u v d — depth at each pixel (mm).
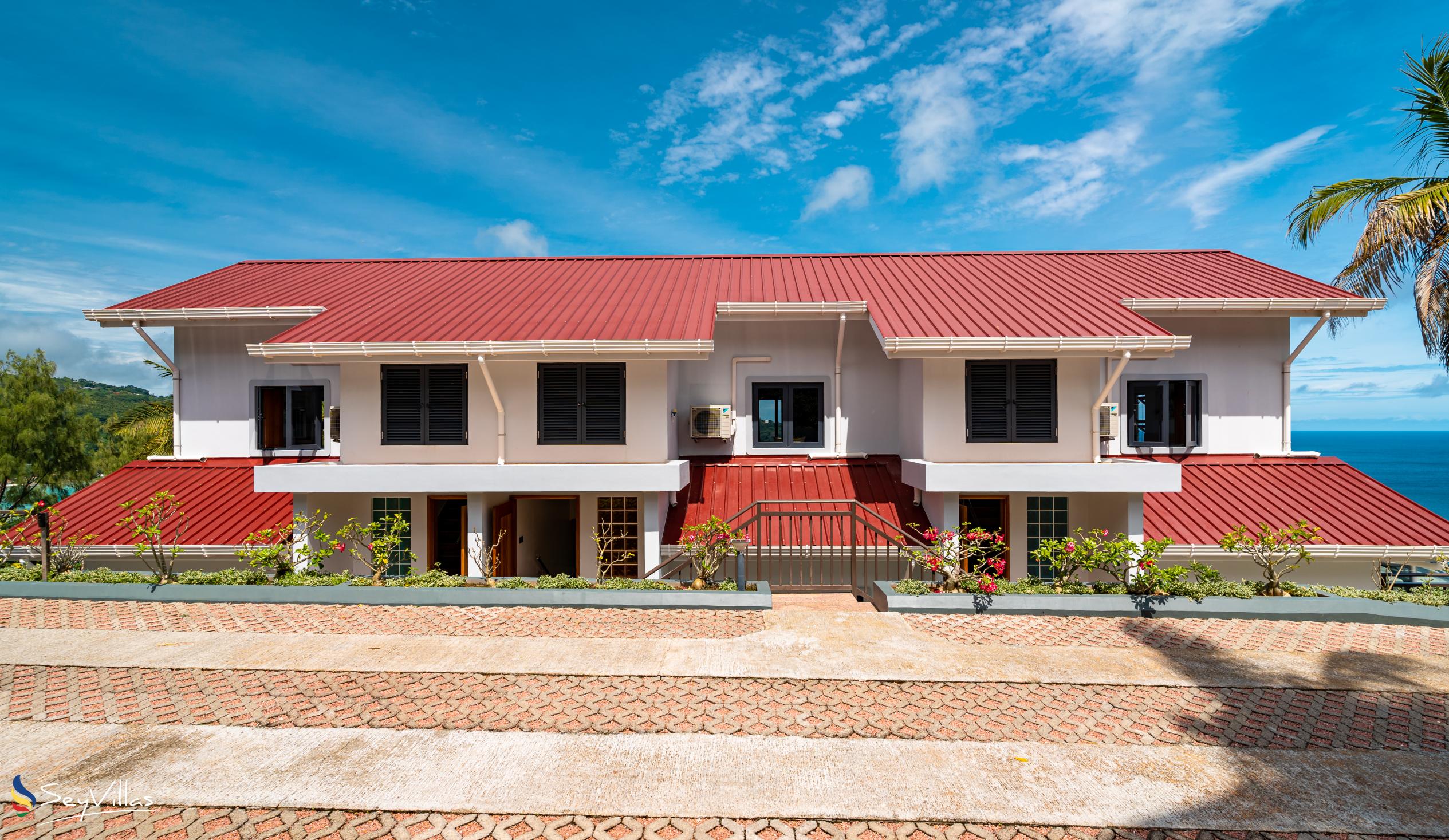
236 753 4488
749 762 4402
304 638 6688
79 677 5742
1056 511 10406
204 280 12961
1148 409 11227
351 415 9367
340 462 9398
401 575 10297
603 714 5086
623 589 8094
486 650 6375
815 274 12703
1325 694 5473
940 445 9375
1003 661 6137
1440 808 3928
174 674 5809
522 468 8898
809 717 5039
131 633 6832
